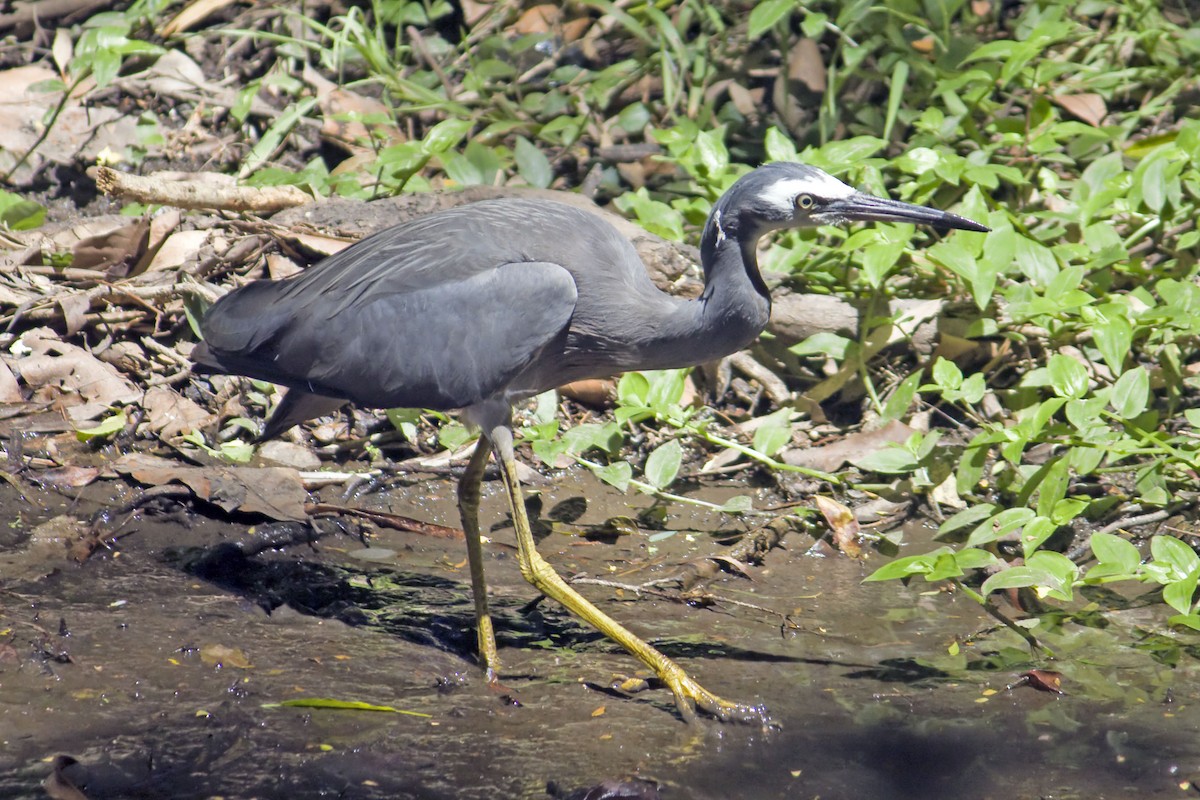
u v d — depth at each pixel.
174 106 14.37
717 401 11.23
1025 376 10.57
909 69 13.91
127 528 9.15
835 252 11.34
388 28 15.52
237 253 11.59
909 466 9.59
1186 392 10.86
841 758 6.85
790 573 9.14
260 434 10.04
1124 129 12.75
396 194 12.52
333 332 8.29
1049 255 10.41
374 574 8.88
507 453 8.01
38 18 15.21
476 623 8.17
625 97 14.52
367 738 6.86
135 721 6.89
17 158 13.38
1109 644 8.15
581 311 8.16
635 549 9.41
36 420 10.22
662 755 6.83
